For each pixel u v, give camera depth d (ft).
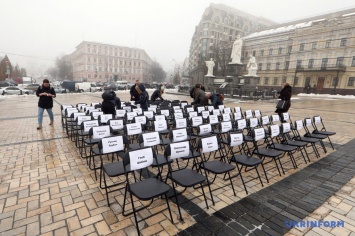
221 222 8.93
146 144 12.75
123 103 30.40
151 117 22.16
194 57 239.09
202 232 8.31
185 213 9.53
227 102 61.67
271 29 175.52
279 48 147.33
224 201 10.54
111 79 241.55
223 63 153.89
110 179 12.59
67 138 20.66
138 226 8.62
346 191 11.60
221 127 17.44
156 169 14.24
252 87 76.28
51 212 9.38
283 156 16.98
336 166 15.16
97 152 12.67
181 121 18.35
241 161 12.16
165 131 18.13
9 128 24.41
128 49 278.05
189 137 16.26
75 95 78.54
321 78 124.16
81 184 11.88
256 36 161.79
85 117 18.63
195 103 27.43
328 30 119.34
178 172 10.43
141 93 27.07
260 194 11.23
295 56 135.64
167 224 8.78
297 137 18.40
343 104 64.54
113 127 17.03
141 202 10.32
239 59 79.92
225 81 86.89
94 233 8.21
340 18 116.78
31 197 10.50
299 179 13.05
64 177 12.65
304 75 131.64
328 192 11.49
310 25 133.08
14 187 11.39
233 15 207.21
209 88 85.20
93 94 84.89
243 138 13.32
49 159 15.33
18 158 15.39
